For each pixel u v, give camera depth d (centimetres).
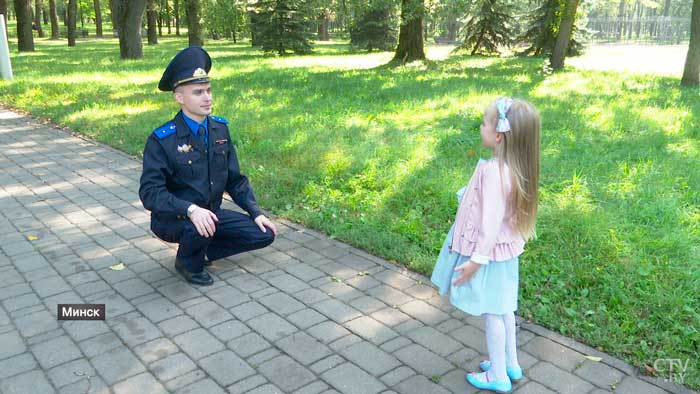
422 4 1820
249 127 899
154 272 435
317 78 1609
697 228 496
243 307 383
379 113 1040
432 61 2117
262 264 451
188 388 299
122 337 345
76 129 945
